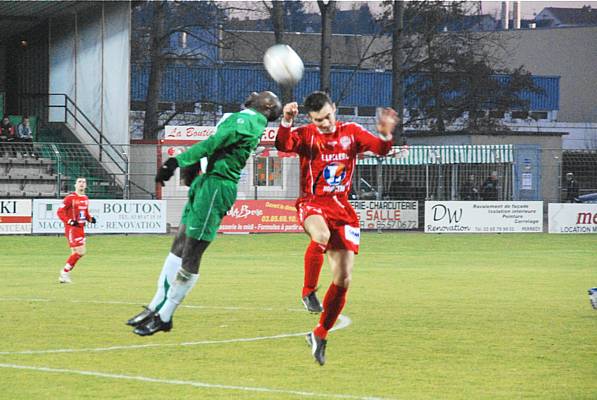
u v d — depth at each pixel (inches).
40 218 2347.4
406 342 824.9
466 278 1459.2
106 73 2856.8
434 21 4079.7
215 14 3929.6
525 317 989.8
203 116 3971.5
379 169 2642.7
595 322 952.9
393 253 2022.6
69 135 2952.8
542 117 4849.9
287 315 1000.9
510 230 2620.6
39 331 877.2
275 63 713.0
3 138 2736.2
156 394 610.2
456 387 638.5
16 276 1466.5
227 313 1016.9
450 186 2723.9
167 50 3944.4
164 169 685.3
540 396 613.3
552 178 3026.6
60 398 597.6
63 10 2977.4
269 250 2089.1
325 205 721.6
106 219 2405.3
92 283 1355.8
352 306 1087.0
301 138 724.0
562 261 1822.1
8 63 3353.8
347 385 642.2
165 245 2177.7
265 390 623.8
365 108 4537.4
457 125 4443.9
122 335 854.5
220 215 708.0
